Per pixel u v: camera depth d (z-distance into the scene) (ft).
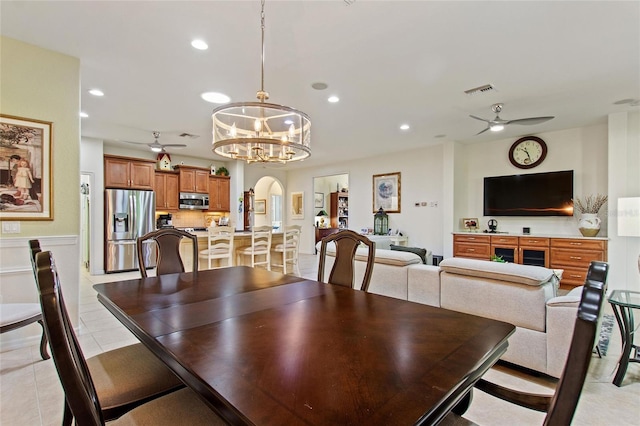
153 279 7.89
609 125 15.01
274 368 3.32
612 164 14.94
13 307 7.72
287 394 2.84
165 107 14.02
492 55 9.48
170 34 8.41
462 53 9.36
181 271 9.14
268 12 7.47
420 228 22.80
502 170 20.15
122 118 15.65
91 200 19.65
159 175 23.62
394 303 5.83
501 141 20.17
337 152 24.08
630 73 10.64
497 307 7.61
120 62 9.93
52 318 2.62
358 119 15.75
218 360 3.51
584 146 17.31
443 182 21.03
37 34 8.45
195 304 5.71
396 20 7.78
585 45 8.90
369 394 2.85
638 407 6.27
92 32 8.36
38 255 2.94
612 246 14.99
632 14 7.49
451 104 13.57
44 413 6.16
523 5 7.22
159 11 7.45
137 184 21.42
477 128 17.39
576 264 16.11
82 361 3.21
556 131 18.17
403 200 23.80
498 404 6.47
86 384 2.99
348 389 2.93
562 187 17.78
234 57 9.60
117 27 8.12
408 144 21.42
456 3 7.16
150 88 11.94
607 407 6.27
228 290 6.77
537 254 17.38
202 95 12.60
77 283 9.85
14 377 7.47
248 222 29.12
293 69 10.37
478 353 3.71
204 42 8.79
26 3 7.17
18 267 8.79
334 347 3.87
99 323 10.98
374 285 10.28
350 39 8.63
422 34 8.38
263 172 30.96
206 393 3.00
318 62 9.91
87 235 23.49
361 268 10.69
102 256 19.98
